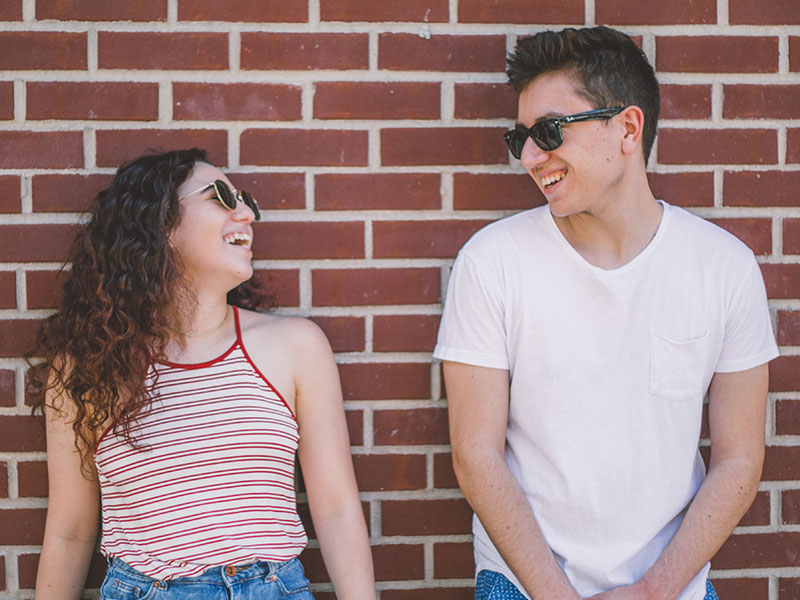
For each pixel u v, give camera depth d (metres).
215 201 1.86
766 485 2.15
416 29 2.07
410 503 2.13
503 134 2.10
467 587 2.14
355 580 1.86
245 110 2.06
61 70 2.03
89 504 1.93
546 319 1.79
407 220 2.10
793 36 2.11
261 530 1.78
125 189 1.88
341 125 2.07
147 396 1.82
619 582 1.74
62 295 1.96
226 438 1.79
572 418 1.78
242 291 2.07
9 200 2.04
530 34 2.08
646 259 1.80
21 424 2.06
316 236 2.09
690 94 2.10
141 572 1.74
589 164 1.72
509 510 1.72
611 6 2.09
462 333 1.82
